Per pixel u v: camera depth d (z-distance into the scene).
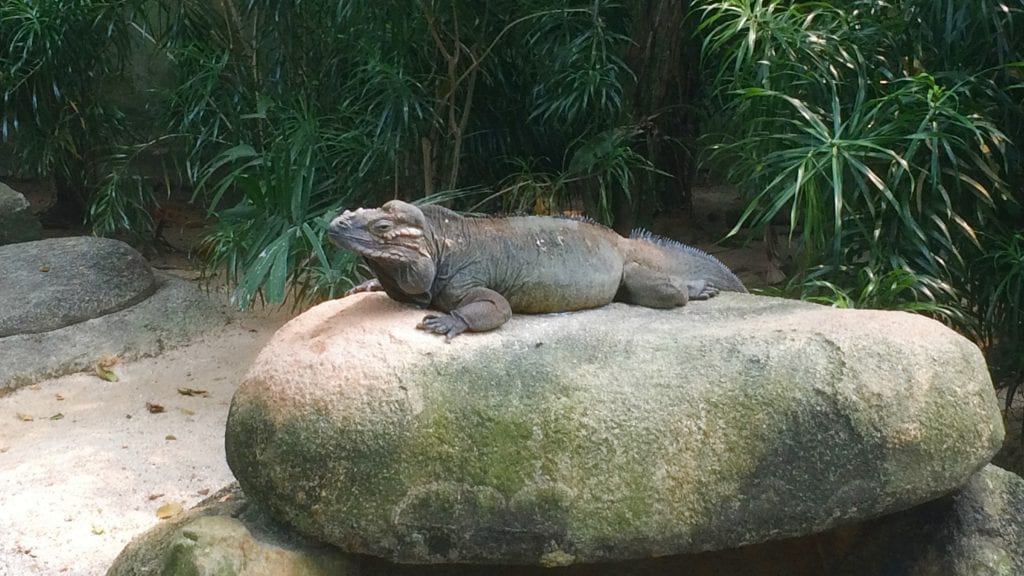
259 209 5.07
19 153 7.91
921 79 3.92
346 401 2.58
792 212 3.86
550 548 2.64
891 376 2.73
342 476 2.57
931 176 3.85
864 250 4.23
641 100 5.85
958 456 2.76
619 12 5.69
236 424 2.66
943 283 3.94
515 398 2.63
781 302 3.23
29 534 3.70
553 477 2.61
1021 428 4.78
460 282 2.90
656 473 2.63
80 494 4.03
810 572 3.38
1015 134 4.36
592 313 3.05
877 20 4.50
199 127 6.58
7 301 5.71
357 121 5.57
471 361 2.69
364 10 5.36
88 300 5.87
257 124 6.26
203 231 7.70
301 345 2.76
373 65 5.15
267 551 2.61
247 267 4.91
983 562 2.93
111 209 7.01
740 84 4.48
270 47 6.27
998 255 4.16
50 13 6.88
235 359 5.62
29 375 5.26
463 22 5.36
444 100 5.34
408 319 2.88
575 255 3.02
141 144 7.69
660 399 2.68
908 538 3.07
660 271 3.21
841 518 2.73
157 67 8.32
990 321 4.25
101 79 7.76
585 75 5.12
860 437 2.68
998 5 4.19
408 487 2.58
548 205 5.25
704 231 7.05
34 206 9.02
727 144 4.87
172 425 4.77
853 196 4.07
